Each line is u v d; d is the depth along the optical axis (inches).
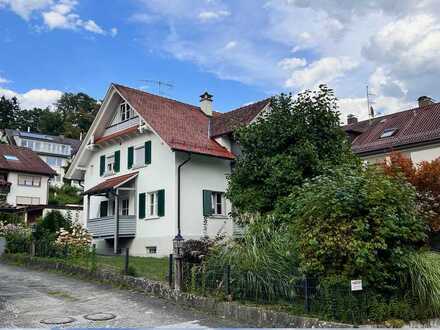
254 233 427.5
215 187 923.4
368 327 300.7
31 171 1855.3
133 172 962.1
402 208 343.9
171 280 455.8
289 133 639.8
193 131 960.9
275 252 383.9
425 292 330.3
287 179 606.9
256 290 369.4
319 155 640.4
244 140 679.1
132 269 526.3
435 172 852.0
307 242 340.8
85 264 620.7
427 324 322.3
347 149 679.1
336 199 336.8
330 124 668.7
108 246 987.9
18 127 3786.9
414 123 1184.8
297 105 674.2
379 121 1332.4
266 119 683.4
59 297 456.1
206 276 411.8
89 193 976.3
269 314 340.5
